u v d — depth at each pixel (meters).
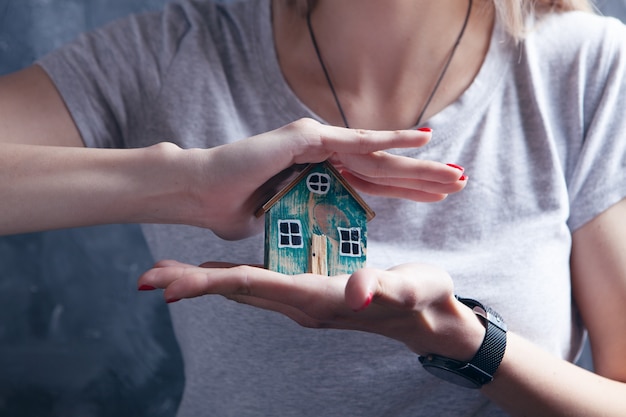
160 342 1.44
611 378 0.94
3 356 1.40
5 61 1.40
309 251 0.82
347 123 0.99
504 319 0.94
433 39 0.99
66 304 1.42
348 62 1.00
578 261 0.99
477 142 0.98
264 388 0.98
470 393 0.94
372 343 0.94
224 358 0.99
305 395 0.96
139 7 1.44
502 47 1.01
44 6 1.41
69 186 0.81
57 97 1.01
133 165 0.82
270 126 1.01
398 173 0.79
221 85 1.02
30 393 1.41
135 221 0.85
